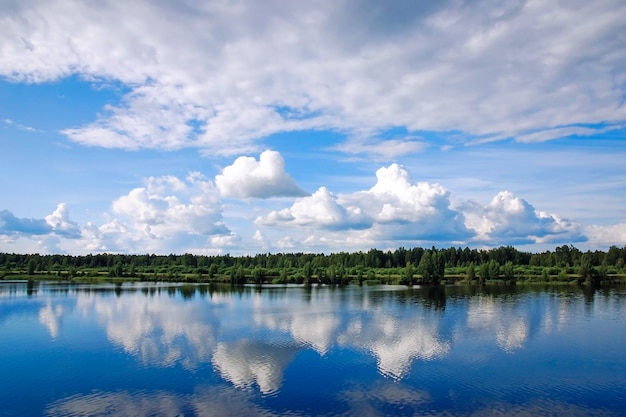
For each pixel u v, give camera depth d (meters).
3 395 45.09
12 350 62.12
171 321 83.56
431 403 42.06
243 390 45.69
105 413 40.62
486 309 96.69
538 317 85.31
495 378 48.78
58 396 44.69
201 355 58.31
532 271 194.75
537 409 40.81
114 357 57.91
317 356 57.28
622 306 100.12
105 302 114.88
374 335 69.25
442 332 71.25
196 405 42.00
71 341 67.31
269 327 76.62
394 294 132.00
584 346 61.91
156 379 49.16
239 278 189.50
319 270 193.38
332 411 40.38
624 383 47.19
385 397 43.62
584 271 171.62
